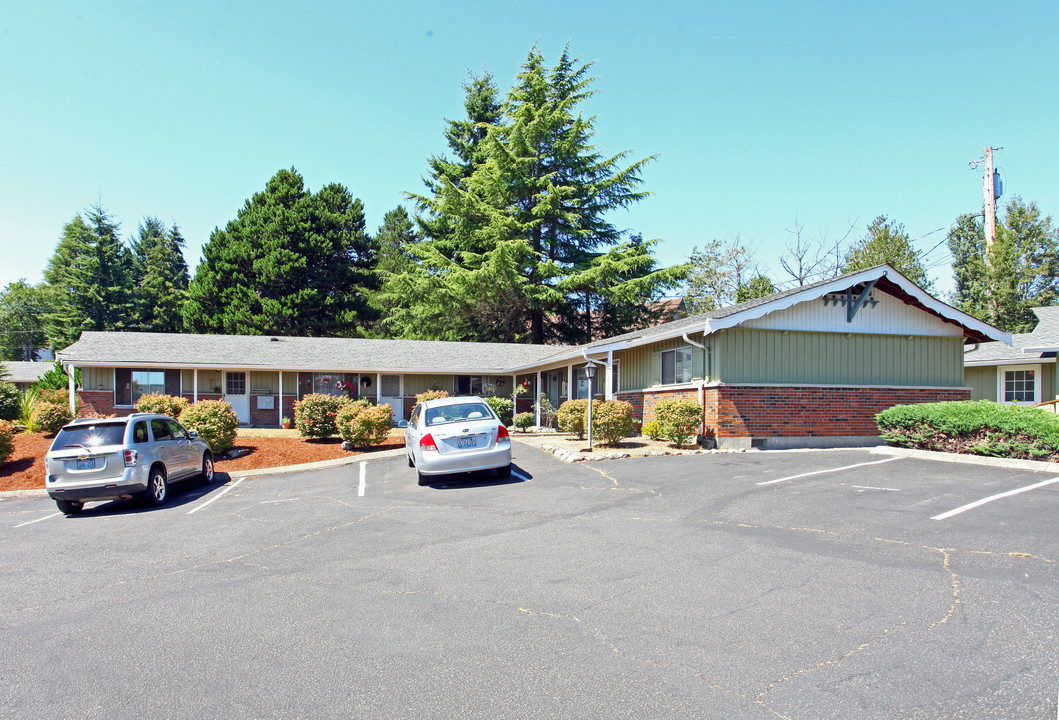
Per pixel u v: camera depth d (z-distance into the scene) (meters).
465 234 39.53
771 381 15.18
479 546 7.05
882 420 13.69
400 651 4.41
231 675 4.15
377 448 17.78
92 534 9.00
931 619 4.52
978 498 8.26
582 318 41.84
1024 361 18.48
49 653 4.64
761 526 7.29
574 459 13.17
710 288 43.06
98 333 27.00
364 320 46.03
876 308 16.20
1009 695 3.50
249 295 41.34
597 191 39.81
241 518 9.58
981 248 40.38
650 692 3.71
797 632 4.41
